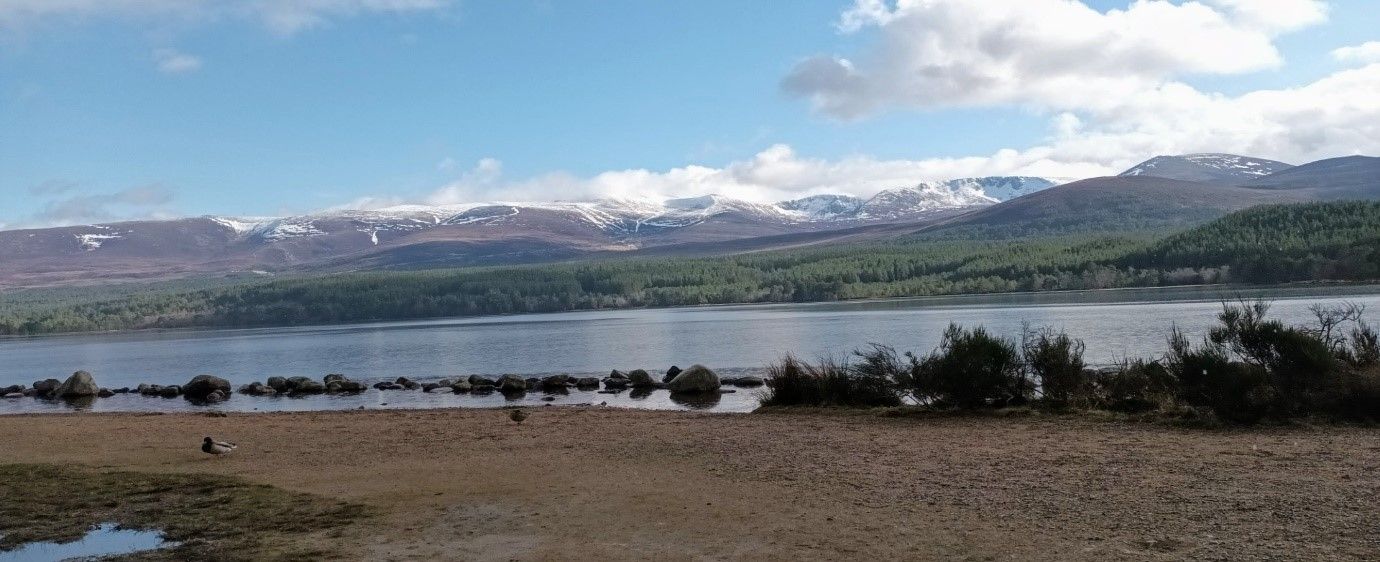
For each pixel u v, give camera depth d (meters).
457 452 15.50
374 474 13.31
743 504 10.23
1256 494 9.55
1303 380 15.23
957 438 14.80
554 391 34.28
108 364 69.19
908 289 154.38
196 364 63.94
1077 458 12.29
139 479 13.10
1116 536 8.20
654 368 44.97
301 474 13.50
